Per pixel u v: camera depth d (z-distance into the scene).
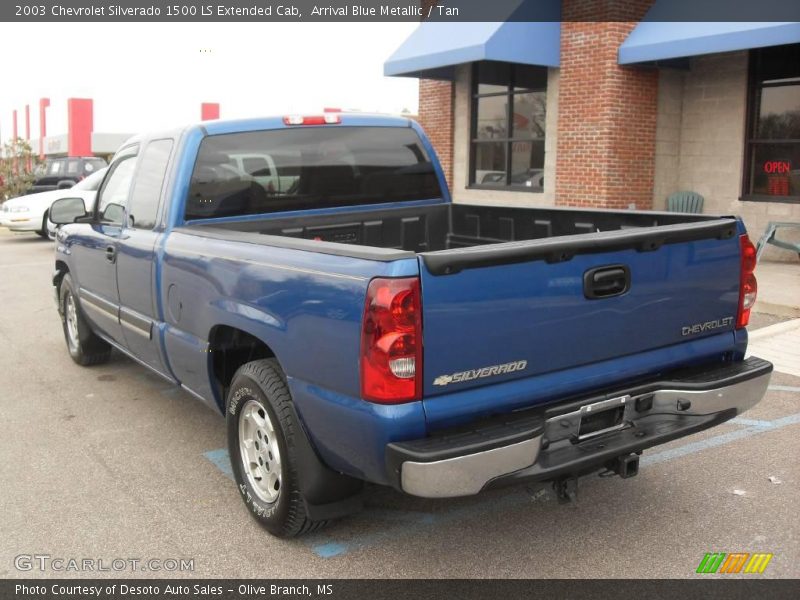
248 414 3.90
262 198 5.04
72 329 7.08
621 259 3.43
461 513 4.10
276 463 3.71
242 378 3.81
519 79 14.18
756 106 11.87
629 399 3.51
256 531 3.92
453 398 3.07
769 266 11.03
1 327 8.88
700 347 3.82
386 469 3.04
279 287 3.49
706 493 4.26
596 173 12.48
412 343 2.94
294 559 3.64
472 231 5.71
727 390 3.71
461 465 2.94
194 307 4.29
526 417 3.22
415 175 5.71
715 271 3.81
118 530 3.95
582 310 3.34
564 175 13.07
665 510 4.06
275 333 3.53
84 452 5.01
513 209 5.40
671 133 12.88
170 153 4.92
